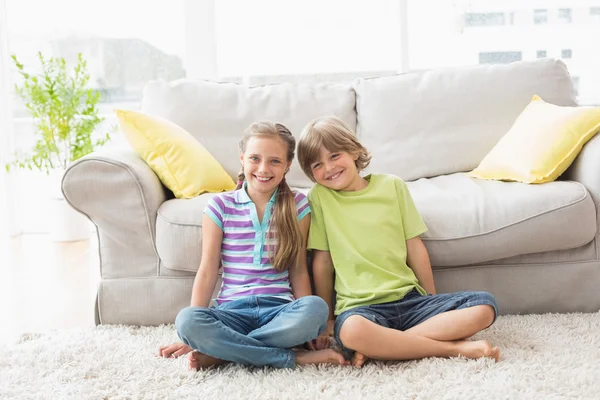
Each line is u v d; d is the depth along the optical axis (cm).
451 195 210
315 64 369
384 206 196
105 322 212
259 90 267
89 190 202
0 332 218
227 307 180
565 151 211
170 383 163
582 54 359
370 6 363
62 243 357
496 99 258
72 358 180
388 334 167
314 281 199
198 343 165
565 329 190
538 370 159
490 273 205
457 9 359
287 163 192
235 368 172
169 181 218
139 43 383
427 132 257
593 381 151
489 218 197
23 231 390
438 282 205
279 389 156
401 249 193
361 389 155
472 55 363
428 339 170
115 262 210
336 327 175
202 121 256
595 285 205
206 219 191
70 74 384
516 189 206
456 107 258
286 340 169
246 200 192
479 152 253
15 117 386
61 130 350
